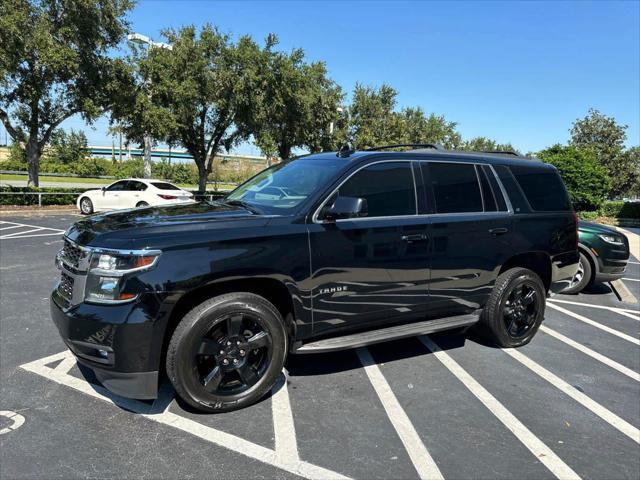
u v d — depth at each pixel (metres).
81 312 2.91
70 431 3.00
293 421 3.22
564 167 26.47
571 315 6.21
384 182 3.85
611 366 4.43
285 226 3.33
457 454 2.90
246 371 3.32
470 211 4.28
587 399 3.72
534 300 4.79
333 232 3.48
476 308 4.47
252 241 3.18
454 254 4.11
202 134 25.09
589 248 7.18
